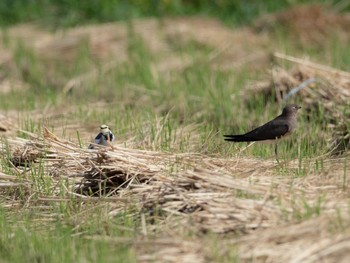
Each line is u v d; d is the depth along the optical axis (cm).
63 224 1148
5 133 1589
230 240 1011
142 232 1073
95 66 2245
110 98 1969
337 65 2008
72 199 1209
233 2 2722
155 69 2145
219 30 2498
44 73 2233
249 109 1745
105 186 1233
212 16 2695
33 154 1336
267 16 2547
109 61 2272
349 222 1014
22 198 1255
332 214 1045
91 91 2028
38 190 1256
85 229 1126
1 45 2445
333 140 1474
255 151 1398
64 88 2070
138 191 1193
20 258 1035
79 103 1894
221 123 1645
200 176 1152
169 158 1279
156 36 2409
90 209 1178
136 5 2706
